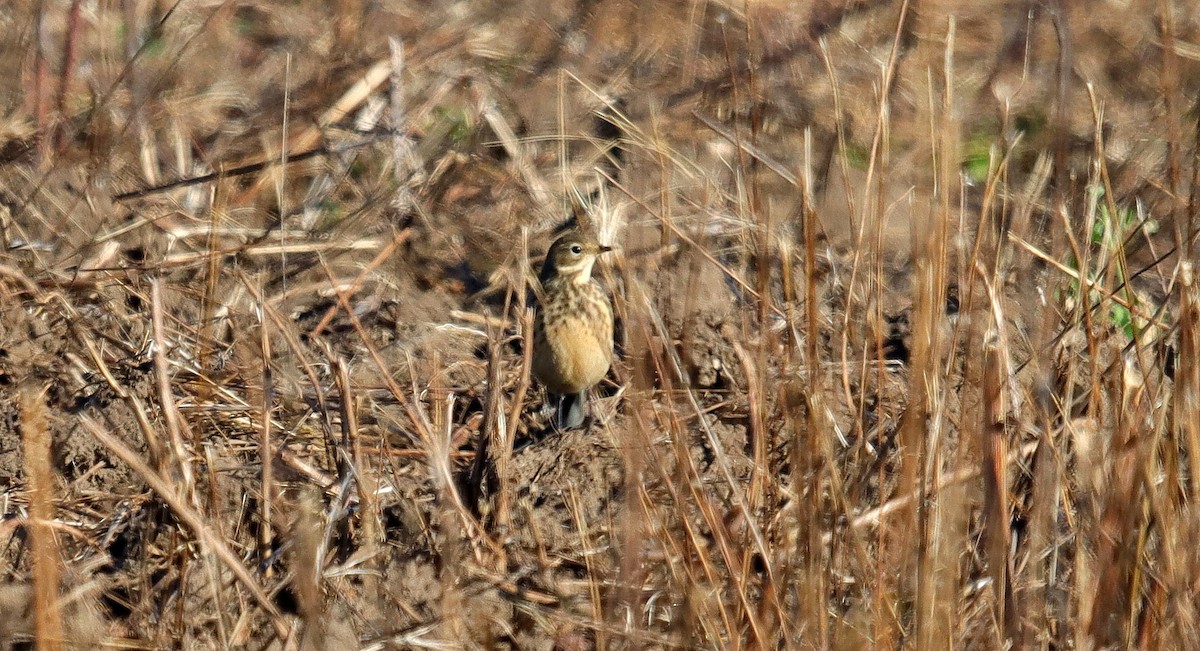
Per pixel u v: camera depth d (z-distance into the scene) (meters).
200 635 9.29
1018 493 9.34
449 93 15.67
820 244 12.30
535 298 11.47
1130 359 9.69
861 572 8.27
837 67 15.61
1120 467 8.14
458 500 9.57
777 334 10.92
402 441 10.89
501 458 10.12
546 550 9.99
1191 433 7.95
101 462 10.43
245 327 11.73
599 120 15.13
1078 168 13.47
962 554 8.45
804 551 8.21
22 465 10.50
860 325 10.49
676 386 11.16
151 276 12.14
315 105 15.30
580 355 11.20
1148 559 8.53
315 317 12.56
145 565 9.59
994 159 8.30
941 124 8.17
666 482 8.30
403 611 9.23
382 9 17.75
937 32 16.31
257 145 14.84
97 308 11.91
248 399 10.92
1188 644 7.78
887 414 10.38
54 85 15.34
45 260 12.55
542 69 16.12
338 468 9.98
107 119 14.05
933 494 8.18
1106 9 18.03
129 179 13.91
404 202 13.84
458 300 13.00
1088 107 15.67
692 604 8.10
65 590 9.42
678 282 11.68
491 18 17.55
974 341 8.61
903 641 8.03
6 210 12.83
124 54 16.30
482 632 9.23
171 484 9.11
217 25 17.25
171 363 10.95
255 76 16.25
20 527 9.87
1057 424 9.66
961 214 8.97
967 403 8.84
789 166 12.79
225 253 12.43
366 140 14.73
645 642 8.54
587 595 9.61
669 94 14.79
